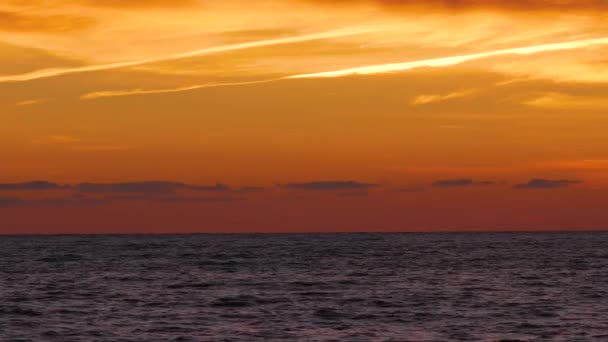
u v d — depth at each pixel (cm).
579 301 8325
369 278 11288
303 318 7175
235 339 6134
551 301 8331
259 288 9819
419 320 7050
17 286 10156
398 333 6397
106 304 8181
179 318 7175
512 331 6469
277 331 6488
